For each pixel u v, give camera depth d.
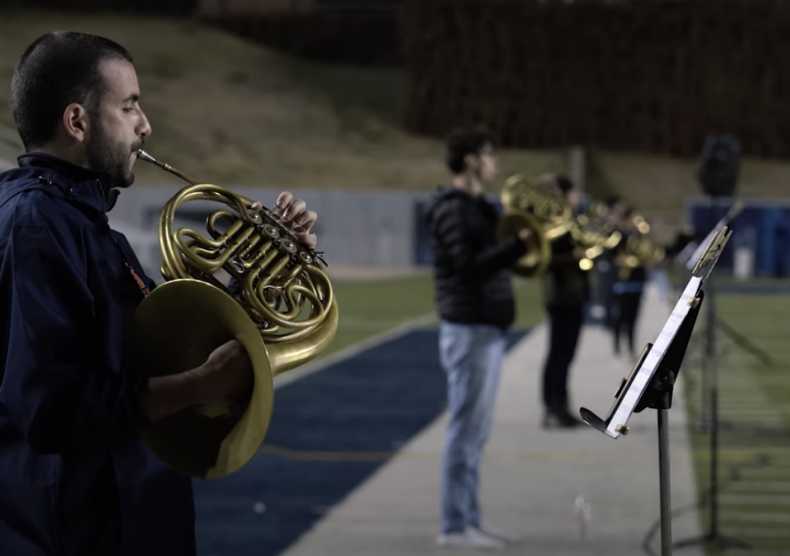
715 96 55.53
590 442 10.30
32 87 2.92
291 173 49.56
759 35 55.19
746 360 17.38
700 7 55.12
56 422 2.63
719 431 11.04
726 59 55.41
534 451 9.86
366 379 14.62
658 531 7.21
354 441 10.33
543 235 7.02
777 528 7.34
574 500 8.08
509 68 54.47
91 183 2.94
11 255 2.73
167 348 2.89
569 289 10.69
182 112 53.19
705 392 12.63
